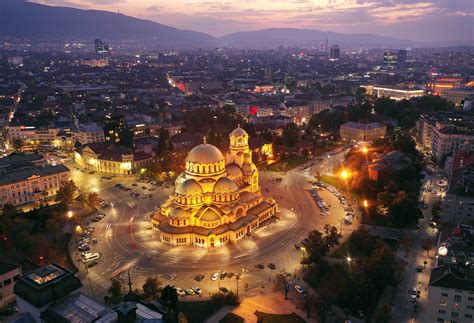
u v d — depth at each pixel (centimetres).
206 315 17550
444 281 16525
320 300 17975
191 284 19888
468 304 16275
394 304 18238
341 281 18400
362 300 17850
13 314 17612
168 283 19938
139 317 12162
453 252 18662
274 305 18288
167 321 12400
